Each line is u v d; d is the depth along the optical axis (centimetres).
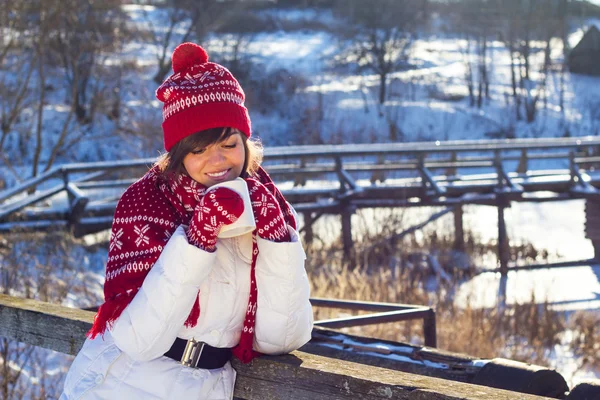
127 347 164
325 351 286
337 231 1488
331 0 5906
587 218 1619
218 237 170
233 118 171
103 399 172
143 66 3262
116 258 169
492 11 4706
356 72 4491
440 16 5669
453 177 1617
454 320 856
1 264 698
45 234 1019
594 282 1357
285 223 177
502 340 851
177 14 4041
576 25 6019
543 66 4809
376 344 286
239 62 3834
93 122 2752
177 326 164
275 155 1400
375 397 162
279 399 178
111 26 2262
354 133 3684
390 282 1016
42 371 494
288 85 3888
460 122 3991
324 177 1731
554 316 988
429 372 260
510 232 1814
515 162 2934
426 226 1572
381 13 4441
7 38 1861
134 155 2219
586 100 4491
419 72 4706
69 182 1207
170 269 160
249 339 175
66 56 2173
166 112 173
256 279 174
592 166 1838
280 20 5578
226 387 179
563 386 238
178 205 173
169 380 172
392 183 1530
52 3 1806
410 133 3831
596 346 910
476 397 149
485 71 4419
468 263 1348
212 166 171
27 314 225
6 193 1159
